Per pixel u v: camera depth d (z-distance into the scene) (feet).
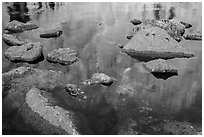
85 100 33.04
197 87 37.01
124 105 32.58
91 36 54.39
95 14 70.64
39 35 54.34
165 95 34.91
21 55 42.96
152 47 46.65
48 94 33.37
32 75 38.04
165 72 39.78
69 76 38.58
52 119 28.76
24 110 30.58
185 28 59.82
